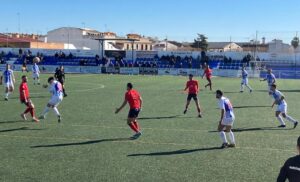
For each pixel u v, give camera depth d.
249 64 63.38
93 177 10.52
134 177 10.55
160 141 14.70
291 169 5.98
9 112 21.28
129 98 15.07
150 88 36.97
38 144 14.07
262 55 65.88
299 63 64.31
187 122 18.81
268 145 14.30
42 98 28.19
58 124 17.91
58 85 18.70
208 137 15.47
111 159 12.23
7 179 10.28
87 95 30.33
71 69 64.38
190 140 14.91
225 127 13.95
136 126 15.17
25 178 10.38
